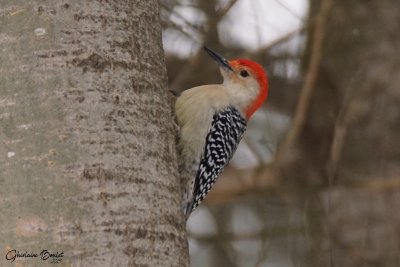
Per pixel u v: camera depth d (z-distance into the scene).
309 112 14.18
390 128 12.94
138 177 7.00
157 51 7.75
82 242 6.63
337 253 12.68
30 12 7.13
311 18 13.86
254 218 16.03
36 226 6.64
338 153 12.83
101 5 7.33
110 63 7.21
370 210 12.59
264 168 14.09
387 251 12.35
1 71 7.03
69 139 6.85
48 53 7.05
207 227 16.73
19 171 6.77
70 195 6.72
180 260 7.16
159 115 7.45
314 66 13.23
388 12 13.52
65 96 6.96
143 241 6.85
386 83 13.10
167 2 13.76
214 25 13.70
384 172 12.79
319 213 13.74
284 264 15.09
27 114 6.90
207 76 14.34
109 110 7.06
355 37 13.69
